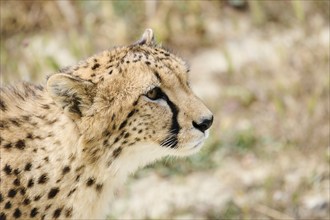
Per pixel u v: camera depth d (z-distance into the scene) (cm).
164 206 1858
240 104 2131
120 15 2380
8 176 1355
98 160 1386
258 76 2197
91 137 1368
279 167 1916
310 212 1816
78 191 1395
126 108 1362
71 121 1367
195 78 2230
